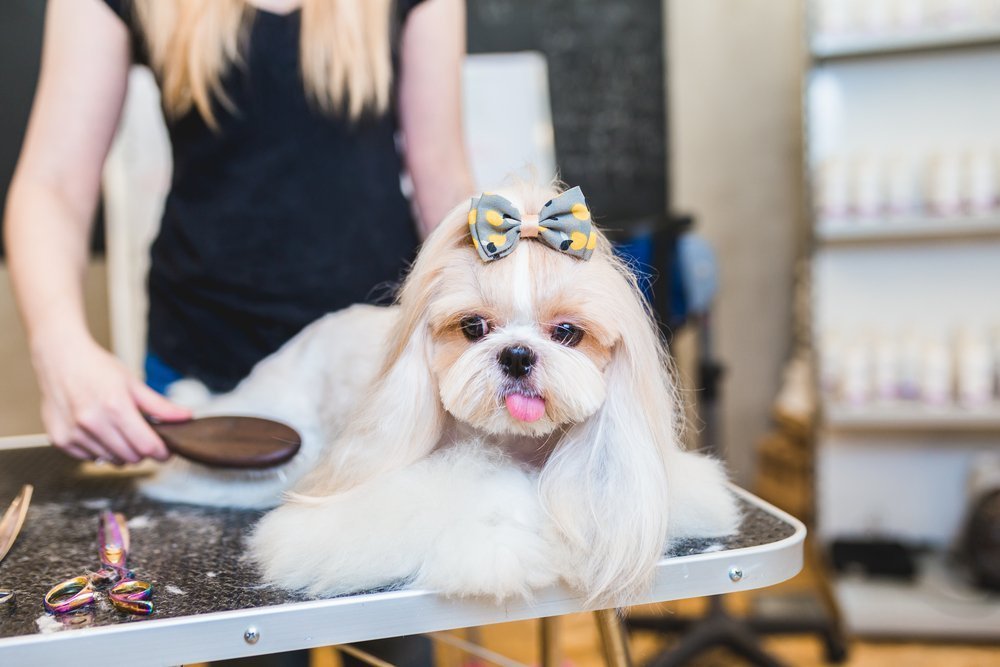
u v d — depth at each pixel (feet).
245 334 4.51
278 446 3.45
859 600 8.04
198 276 4.45
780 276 11.10
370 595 2.58
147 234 9.04
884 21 7.98
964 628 7.70
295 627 2.53
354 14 4.28
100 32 4.01
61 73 4.01
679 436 3.02
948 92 8.28
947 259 8.45
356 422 2.95
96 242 9.15
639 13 10.48
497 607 2.66
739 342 11.27
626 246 6.07
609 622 3.01
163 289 4.60
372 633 2.58
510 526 2.67
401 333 2.88
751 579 2.81
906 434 8.80
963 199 7.95
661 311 6.27
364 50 4.33
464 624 2.64
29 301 3.70
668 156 10.79
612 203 10.76
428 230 4.71
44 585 2.88
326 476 3.00
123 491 3.98
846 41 8.01
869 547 8.67
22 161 4.09
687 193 11.11
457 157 4.70
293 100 4.33
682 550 2.88
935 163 8.01
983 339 8.17
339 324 3.77
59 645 2.40
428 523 2.67
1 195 8.90
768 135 10.93
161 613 2.56
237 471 3.65
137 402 3.58
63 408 3.54
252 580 2.83
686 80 10.91
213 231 4.42
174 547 3.17
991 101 8.22
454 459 2.88
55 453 4.72
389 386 2.88
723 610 7.23
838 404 8.33
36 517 3.61
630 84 10.58
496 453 2.94
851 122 8.46
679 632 7.54
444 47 4.56
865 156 8.37
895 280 8.56
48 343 3.58
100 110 4.09
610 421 2.76
